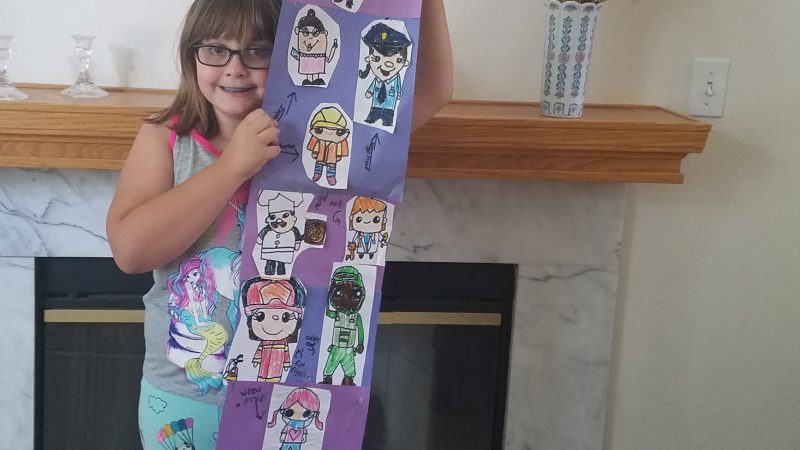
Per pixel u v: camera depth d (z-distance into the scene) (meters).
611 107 1.79
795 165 1.83
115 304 1.77
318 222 1.33
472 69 1.77
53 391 1.81
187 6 1.71
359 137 1.32
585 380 1.87
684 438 1.93
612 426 1.93
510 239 1.80
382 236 1.34
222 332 1.35
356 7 1.30
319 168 1.31
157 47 1.72
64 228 1.72
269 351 1.33
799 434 1.92
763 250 1.87
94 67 1.72
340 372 1.34
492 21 1.75
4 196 1.69
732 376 1.92
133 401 1.83
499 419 1.90
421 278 1.83
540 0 1.75
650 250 1.86
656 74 1.80
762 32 1.78
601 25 1.77
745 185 1.84
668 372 1.92
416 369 1.87
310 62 1.30
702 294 1.89
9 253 1.72
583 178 1.65
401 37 1.31
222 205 1.28
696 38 1.78
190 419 1.37
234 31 1.31
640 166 1.65
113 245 1.31
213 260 1.35
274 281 1.32
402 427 1.90
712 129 1.81
